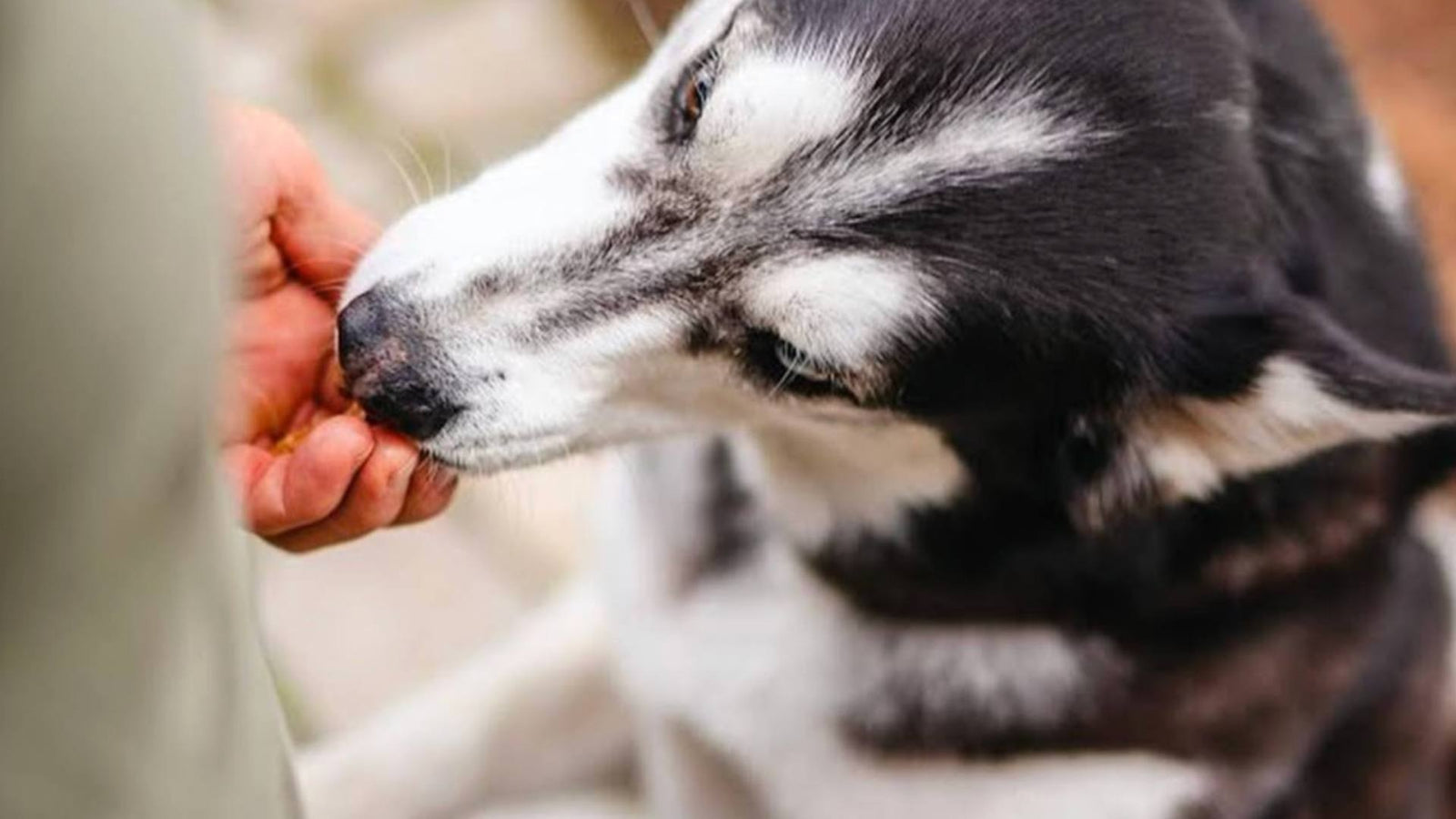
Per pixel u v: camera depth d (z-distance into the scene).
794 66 0.87
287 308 0.88
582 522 1.22
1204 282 0.88
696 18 0.92
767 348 0.89
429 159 1.30
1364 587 0.98
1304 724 0.99
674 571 1.02
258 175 0.85
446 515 1.21
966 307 0.87
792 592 1.00
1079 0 0.87
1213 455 0.91
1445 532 1.08
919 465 0.93
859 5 0.87
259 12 1.33
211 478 0.59
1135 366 0.88
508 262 0.88
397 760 1.11
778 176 0.87
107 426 0.52
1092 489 0.92
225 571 0.61
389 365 0.86
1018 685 0.97
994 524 0.94
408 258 0.88
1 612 0.54
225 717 0.61
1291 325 0.87
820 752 1.01
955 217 0.86
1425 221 1.21
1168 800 0.98
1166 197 0.87
